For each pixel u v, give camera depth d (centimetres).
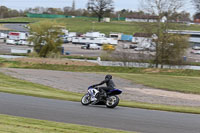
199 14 11281
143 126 1731
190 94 4216
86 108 2283
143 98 3553
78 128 1569
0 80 4419
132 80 5388
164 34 8188
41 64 8081
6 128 1470
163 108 2538
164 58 8362
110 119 1892
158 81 5338
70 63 8631
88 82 4872
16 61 8362
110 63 9088
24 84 4212
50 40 11125
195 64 11275
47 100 2625
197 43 18100
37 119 1769
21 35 17050
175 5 8094
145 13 8250
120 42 18700
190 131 1662
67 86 4306
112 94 2359
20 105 2255
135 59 8712
